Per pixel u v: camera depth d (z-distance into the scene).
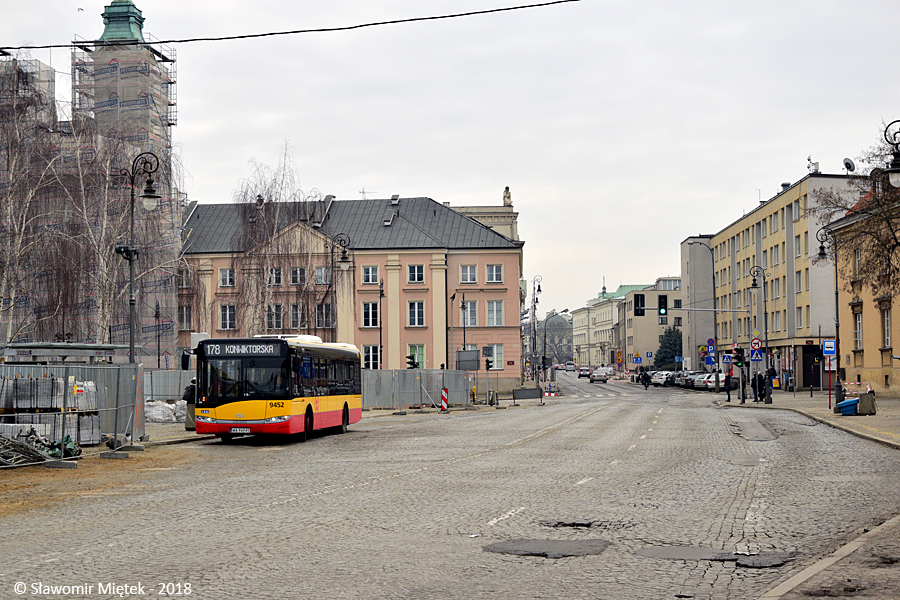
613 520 11.85
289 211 55.84
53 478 18.09
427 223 80.62
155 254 47.06
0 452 19.86
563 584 8.16
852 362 58.72
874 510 12.62
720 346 104.00
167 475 18.58
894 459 20.28
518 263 77.56
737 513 12.44
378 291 77.19
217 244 77.44
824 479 16.47
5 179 41.62
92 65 63.72
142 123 62.78
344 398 33.19
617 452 22.45
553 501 13.68
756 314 88.31
